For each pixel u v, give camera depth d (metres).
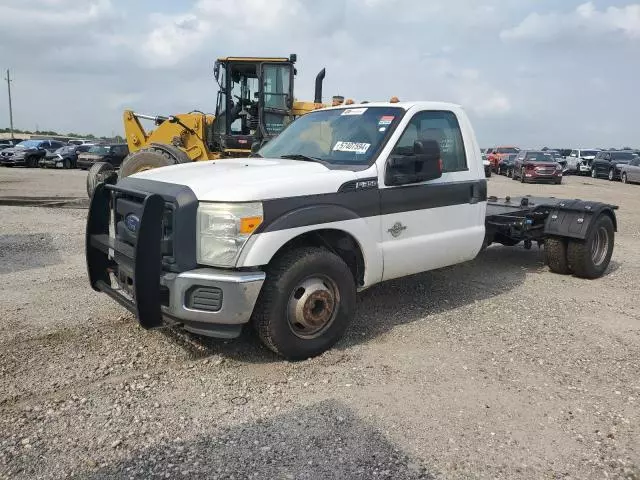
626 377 4.31
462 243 5.74
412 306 5.99
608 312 5.98
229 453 3.19
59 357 4.43
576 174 38.38
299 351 4.42
